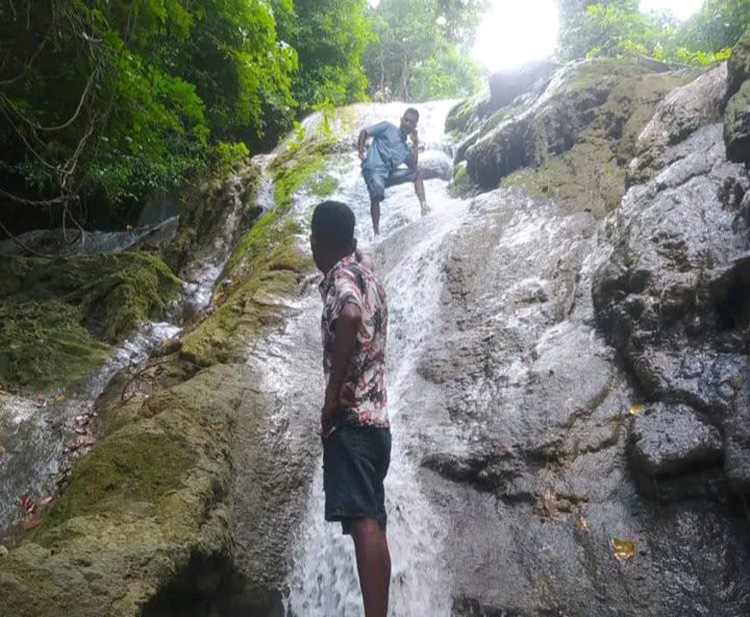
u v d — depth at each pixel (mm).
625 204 5516
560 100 7465
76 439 5301
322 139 11867
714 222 4398
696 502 3500
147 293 7922
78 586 2744
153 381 5684
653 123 6137
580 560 3465
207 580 3395
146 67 7891
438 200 8562
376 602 2615
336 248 3078
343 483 2723
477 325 5449
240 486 4277
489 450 4215
